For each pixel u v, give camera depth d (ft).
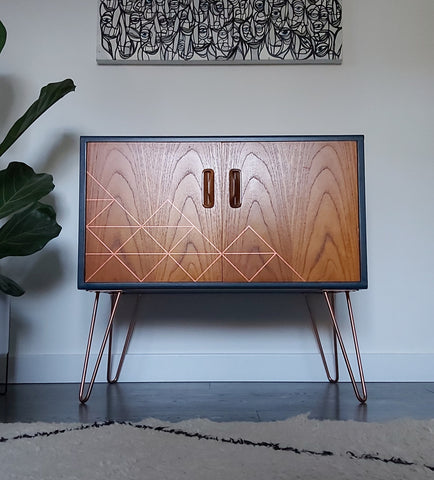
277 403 5.02
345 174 5.34
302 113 7.04
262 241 5.31
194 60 6.96
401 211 6.93
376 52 7.12
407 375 6.68
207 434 3.42
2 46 6.01
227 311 6.81
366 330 6.79
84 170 5.34
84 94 7.03
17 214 5.71
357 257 5.29
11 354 6.70
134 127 7.00
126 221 5.32
